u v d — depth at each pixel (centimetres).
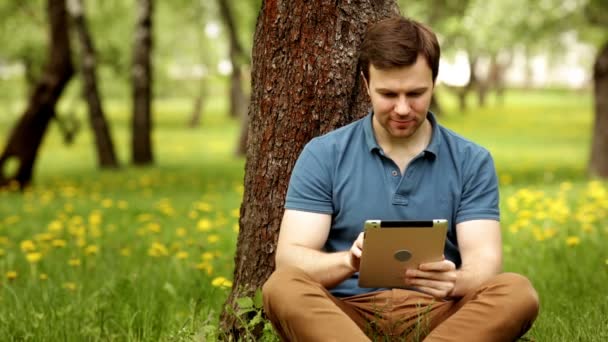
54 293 451
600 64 1435
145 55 2020
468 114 4269
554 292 468
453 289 303
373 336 307
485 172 318
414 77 292
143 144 2041
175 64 3844
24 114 1395
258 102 356
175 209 984
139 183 1481
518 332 283
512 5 1400
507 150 2417
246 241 362
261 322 350
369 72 300
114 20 2639
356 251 292
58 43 1390
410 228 286
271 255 355
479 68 4828
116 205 1040
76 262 532
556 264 554
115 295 451
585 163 1912
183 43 3738
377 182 313
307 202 316
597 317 375
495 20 1428
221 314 370
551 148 2497
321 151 320
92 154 2677
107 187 1394
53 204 1074
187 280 516
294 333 281
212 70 3878
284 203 353
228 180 1544
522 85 7825
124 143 3262
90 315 421
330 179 317
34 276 509
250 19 2609
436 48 295
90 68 1919
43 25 2425
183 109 5306
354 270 298
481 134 3123
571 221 731
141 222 858
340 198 316
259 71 355
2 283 504
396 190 312
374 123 318
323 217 316
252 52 361
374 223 283
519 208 878
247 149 364
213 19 2744
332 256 301
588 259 566
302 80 349
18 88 3231
